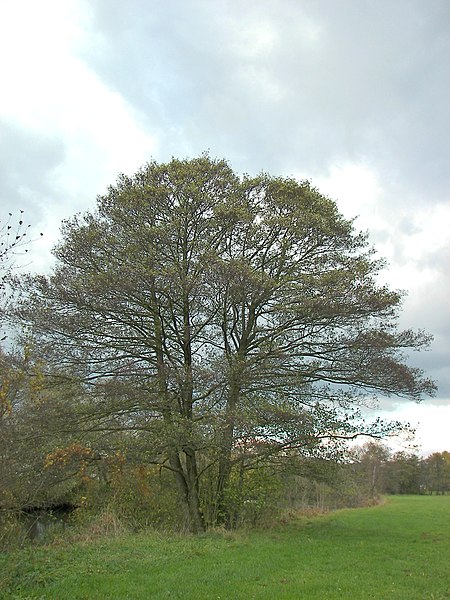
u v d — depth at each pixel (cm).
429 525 2436
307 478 1909
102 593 957
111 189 1984
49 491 1552
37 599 912
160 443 1677
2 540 1423
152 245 1806
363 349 1814
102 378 1781
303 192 1989
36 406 1272
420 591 1010
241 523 1939
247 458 1825
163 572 1121
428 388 1842
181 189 1930
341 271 1811
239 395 1836
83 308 1777
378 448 2381
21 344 1698
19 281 1770
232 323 1994
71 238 1862
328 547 1507
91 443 1681
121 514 1902
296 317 1786
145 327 1889
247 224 1898
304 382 1839
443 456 7919
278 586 1027
